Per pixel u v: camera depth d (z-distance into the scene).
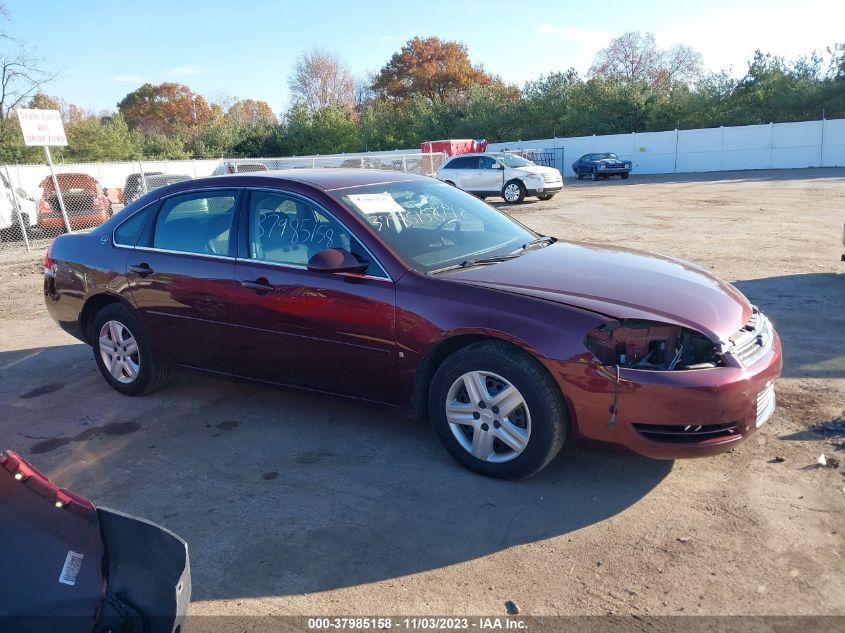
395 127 54.28
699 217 15.86
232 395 5.29
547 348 3.43
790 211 16.06
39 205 16.50
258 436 4.51
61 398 5.39
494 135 50.44
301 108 56.31
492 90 62.47
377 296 3.94
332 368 4.21
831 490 3.50
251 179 4.64
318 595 2.90
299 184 4.43
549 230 15.00
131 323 5.11
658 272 4.09
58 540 2.12
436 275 3.93
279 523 3.46
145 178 19.16
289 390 4.50
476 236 4.59
